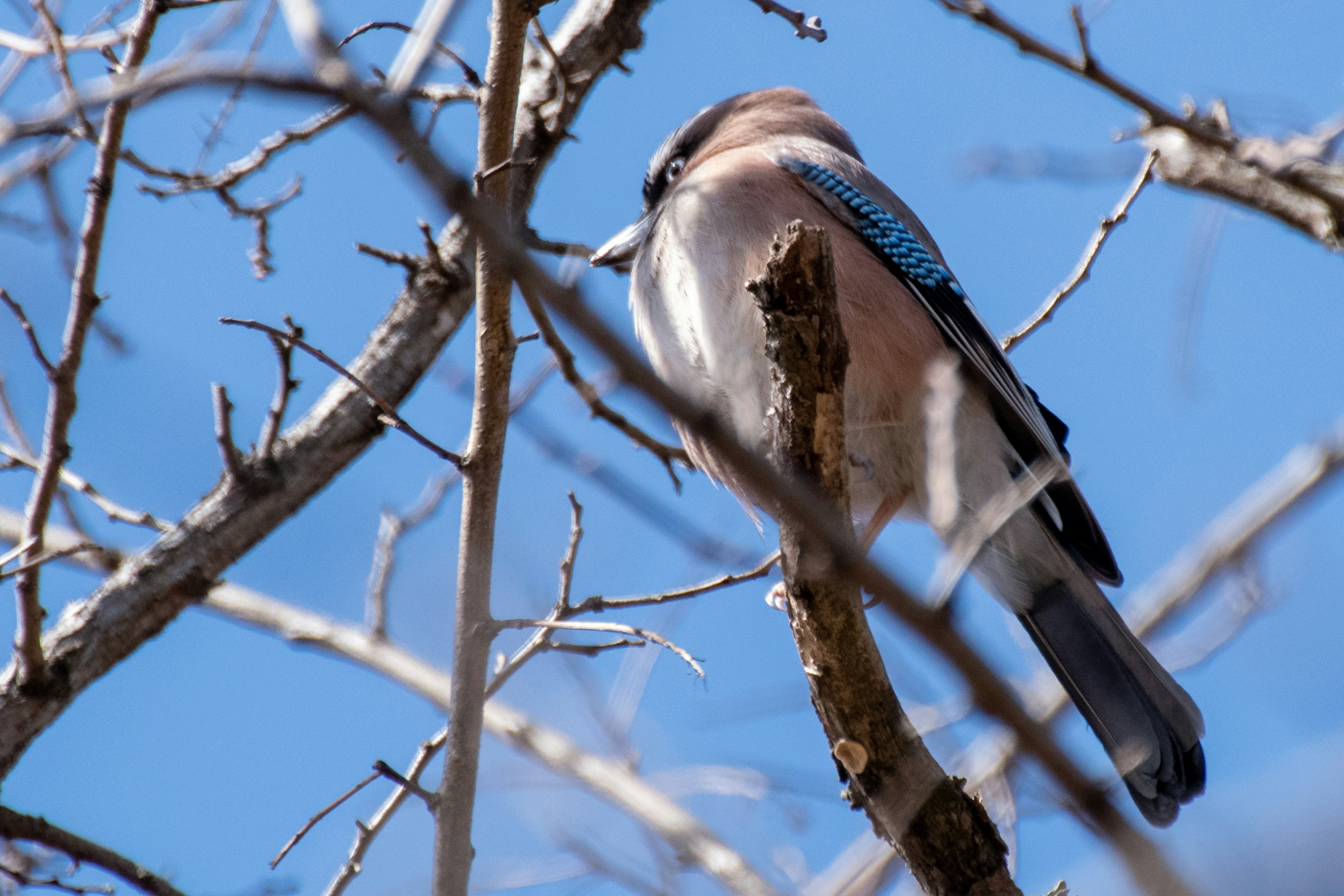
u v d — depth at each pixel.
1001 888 5.83
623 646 6.30
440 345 8.55
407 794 6.35
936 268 8.84
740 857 8.34
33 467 7.41
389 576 8.98
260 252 8.29
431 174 2.91
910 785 5.86
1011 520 8.13
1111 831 2.97
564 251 8.23
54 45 6.82
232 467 7.91
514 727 9.52
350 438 8.24
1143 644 8.65
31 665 7.17
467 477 6.21
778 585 7.74
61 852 6.36
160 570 7.76
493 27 6.41
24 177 5.02
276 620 9.69
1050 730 3.01
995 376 8.62
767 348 5.71
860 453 8.62
